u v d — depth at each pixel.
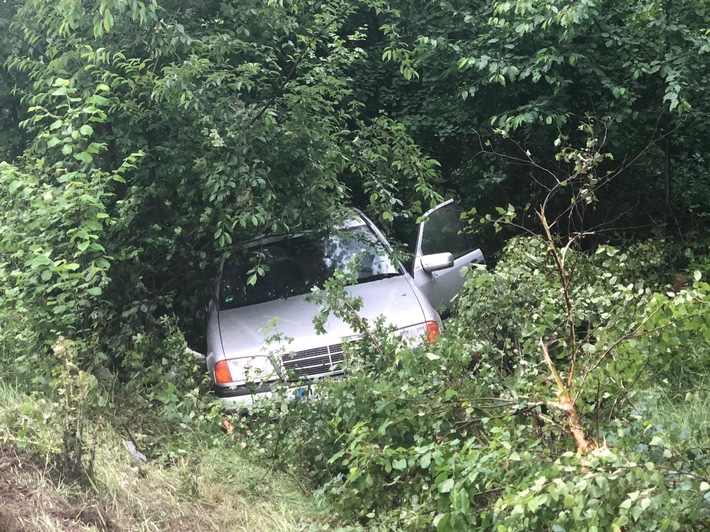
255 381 5.84
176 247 6.40
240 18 6.92
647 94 9.12
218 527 4.06
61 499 3.79
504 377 4.51
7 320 5.37
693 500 2.79
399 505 4.12
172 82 5.73
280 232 6.88
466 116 9.32
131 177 6.44
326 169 6.65
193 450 5.02
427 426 3.99
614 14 8.73
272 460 4.89
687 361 5.15
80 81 6.24
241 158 5.91
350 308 5.14
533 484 2.87
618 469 2.63
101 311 5.73
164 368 5.80
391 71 9.94
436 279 7.55
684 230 9.74
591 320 4.55
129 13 5.82
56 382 4.29
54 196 5.34
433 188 8.42
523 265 5.20
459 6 9.70
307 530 4.12
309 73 6.86
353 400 4.32
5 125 8.00
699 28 8.62
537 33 8.55
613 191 9.96
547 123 8.19
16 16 6.95
